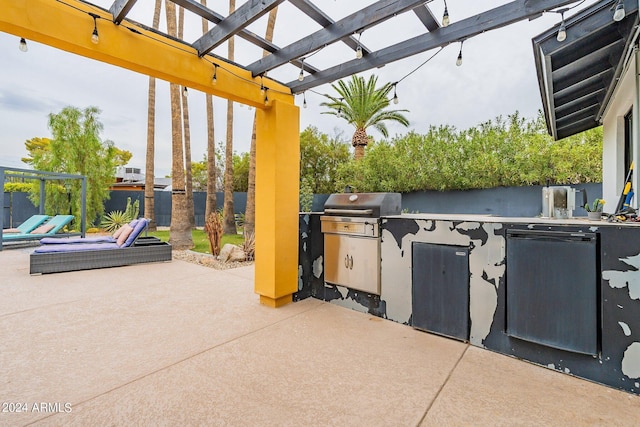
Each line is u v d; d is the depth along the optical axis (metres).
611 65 3.43
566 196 2.97
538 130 9.06
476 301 2.69
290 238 3.80
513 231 2.48
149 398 1.93
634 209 2.73
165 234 11.67
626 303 2.03
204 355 2.50
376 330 3.03
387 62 2.97
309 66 3.39
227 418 1.76
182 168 8.48
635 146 3.13
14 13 2.04
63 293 4.18
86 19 2.34
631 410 1.85
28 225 8.41
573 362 2.24
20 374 2.19
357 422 1.74
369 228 3.40
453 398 1.97
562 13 2.13
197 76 2.97
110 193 13.55
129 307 3.65
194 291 4.36
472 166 9.56
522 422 1.74
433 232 2.93
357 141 13.21
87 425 1.68
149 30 2.68
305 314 3.45
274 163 3.60
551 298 2.29
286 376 2.20
